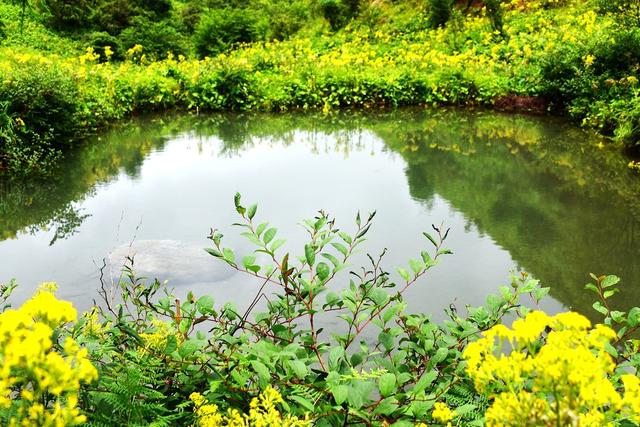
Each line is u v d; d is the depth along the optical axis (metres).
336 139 10.55
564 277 4.50
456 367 1.82
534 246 5.17
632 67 11.09
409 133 11.02
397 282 4.30
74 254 4.87
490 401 1.71
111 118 12.19
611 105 10.18
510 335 1.01
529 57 14.61
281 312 2.09
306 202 6.52
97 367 1.50
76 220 5.86
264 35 21.92
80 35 19.61
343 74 14.97
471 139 10.30
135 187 7.15
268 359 1.60
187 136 10.77
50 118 9.03
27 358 0.91
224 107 14.19
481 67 15.09
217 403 1.69
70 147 9.42
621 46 11.43
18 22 19.19
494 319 2.06
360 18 21.62
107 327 1.92
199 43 19.89
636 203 6.47
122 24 20.47
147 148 9.56
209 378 1.73
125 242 5.14
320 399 1.66
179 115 13.19
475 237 5.36
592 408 1.00
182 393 1.76
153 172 7.94
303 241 5.19
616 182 7.35
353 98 14.45
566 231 5.57
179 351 1.63
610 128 10.27
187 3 24.20
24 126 8.20
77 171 7.93
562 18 17.70
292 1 24.19
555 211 6.22
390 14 21.62
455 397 1.69
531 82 13.58
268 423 1.37
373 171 8.08
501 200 6.63
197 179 7.58
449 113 13.31
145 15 21.09
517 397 0.99
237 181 7.50
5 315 0.97
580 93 11.77
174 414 1.62
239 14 20.58
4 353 0.94
